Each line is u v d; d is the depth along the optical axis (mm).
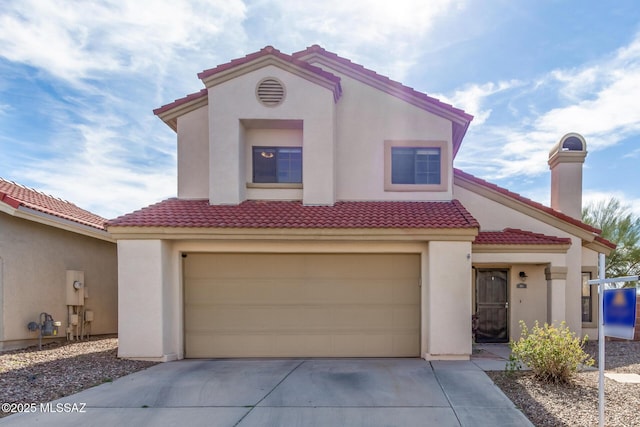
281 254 10195
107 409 6133
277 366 8797
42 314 11297
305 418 5824
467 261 9430
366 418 5816
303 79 11078
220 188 10906
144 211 10250
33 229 11391
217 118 10977
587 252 12773
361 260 10203
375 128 11820
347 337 10055
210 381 7551
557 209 13578
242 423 5652
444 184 11688
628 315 4875
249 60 10977
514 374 7898
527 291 11945
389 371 8266
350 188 11695
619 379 7664
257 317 10109
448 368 8453
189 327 10070
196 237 9430
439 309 9391
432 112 11828
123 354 9195
